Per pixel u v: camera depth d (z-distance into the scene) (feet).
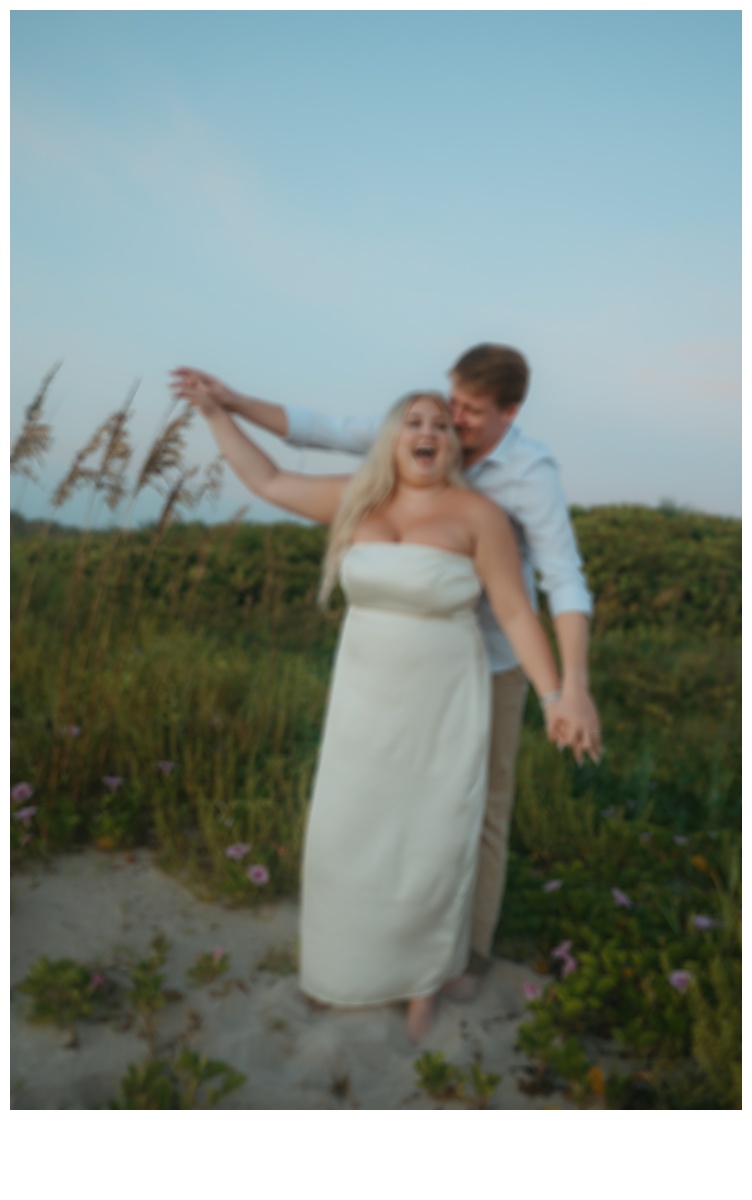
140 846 12.21
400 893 8.70
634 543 33.40
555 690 8.82
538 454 9.31
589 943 10.07
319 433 10.51
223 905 11.03
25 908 10.39
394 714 8.63
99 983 8.82
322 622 26.30
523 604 8.93
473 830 8.87
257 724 15.61
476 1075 7.88
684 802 15.53
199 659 18.01
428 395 9.00
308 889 9.04
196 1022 8.70
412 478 8.90
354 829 8.72
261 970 9.77
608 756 16.28
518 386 9.18
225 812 12.55
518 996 9.68
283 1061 8.37
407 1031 8.93
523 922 10.79
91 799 12.84
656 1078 8.18
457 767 8.74
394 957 8.78
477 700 8.86
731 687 22.06
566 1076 8.10
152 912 10.68
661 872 12.25
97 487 13.83
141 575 16.44
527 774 14.73
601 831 13.20
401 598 8.56
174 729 14.35
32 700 14.89
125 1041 8.39
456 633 8.78
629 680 22.27
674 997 8.80
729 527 35.96
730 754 17.24
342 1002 8.83
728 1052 8.02
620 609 30.32
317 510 9.84
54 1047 8.23
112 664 16.24
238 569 27.35
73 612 13.89
